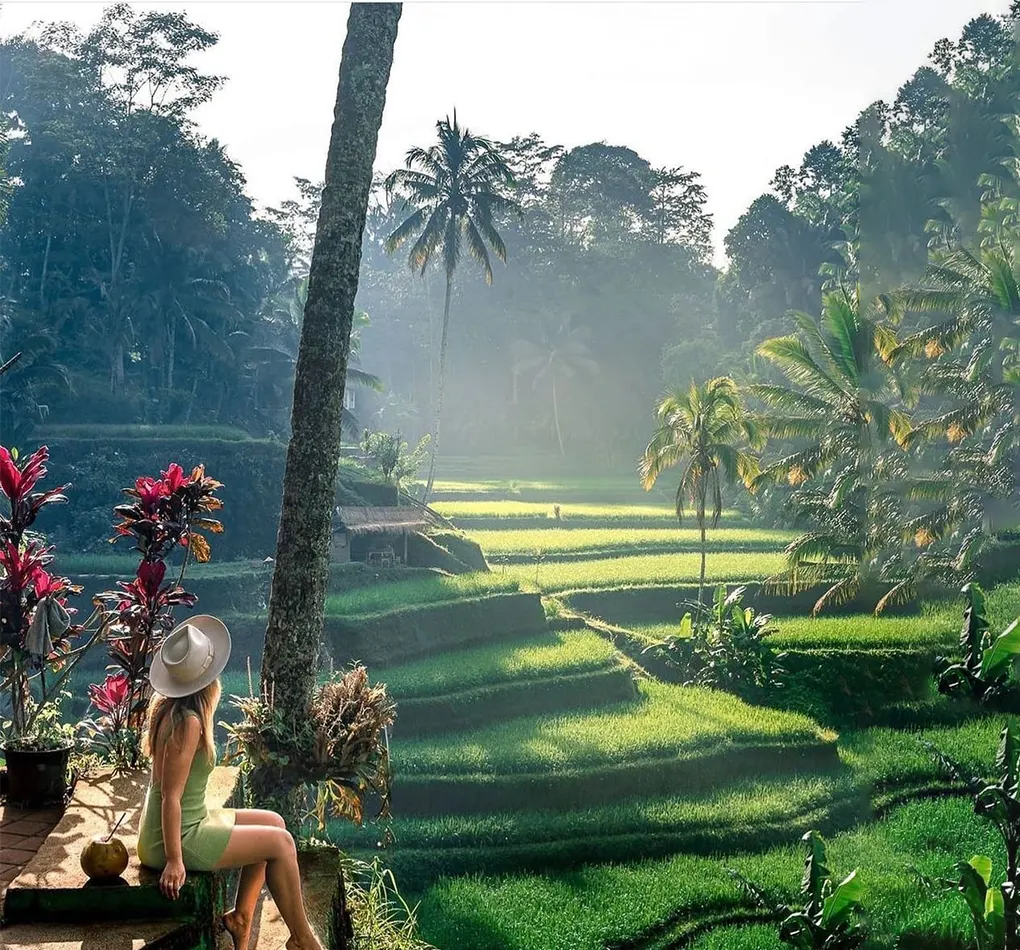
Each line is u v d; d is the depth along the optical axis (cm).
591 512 5547
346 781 801
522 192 9175
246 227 6988
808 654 2720
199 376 6353
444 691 2586
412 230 4894
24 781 621
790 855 1942
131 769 657
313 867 666
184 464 4775
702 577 3312
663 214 9875
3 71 6272
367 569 3569
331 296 899
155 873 466
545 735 2420
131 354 6306
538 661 2812
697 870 1880
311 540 873
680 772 2258
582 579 3756
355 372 5784
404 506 4391
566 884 1850
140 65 6206
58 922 451
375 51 928
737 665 2841
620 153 9494
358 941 697
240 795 662
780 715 2528
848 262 6228
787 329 7156
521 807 2156
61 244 6372
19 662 652
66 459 4791
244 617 3306
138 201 6234
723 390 3275
